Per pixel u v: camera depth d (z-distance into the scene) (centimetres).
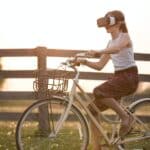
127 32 733
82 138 728
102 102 725
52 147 799
